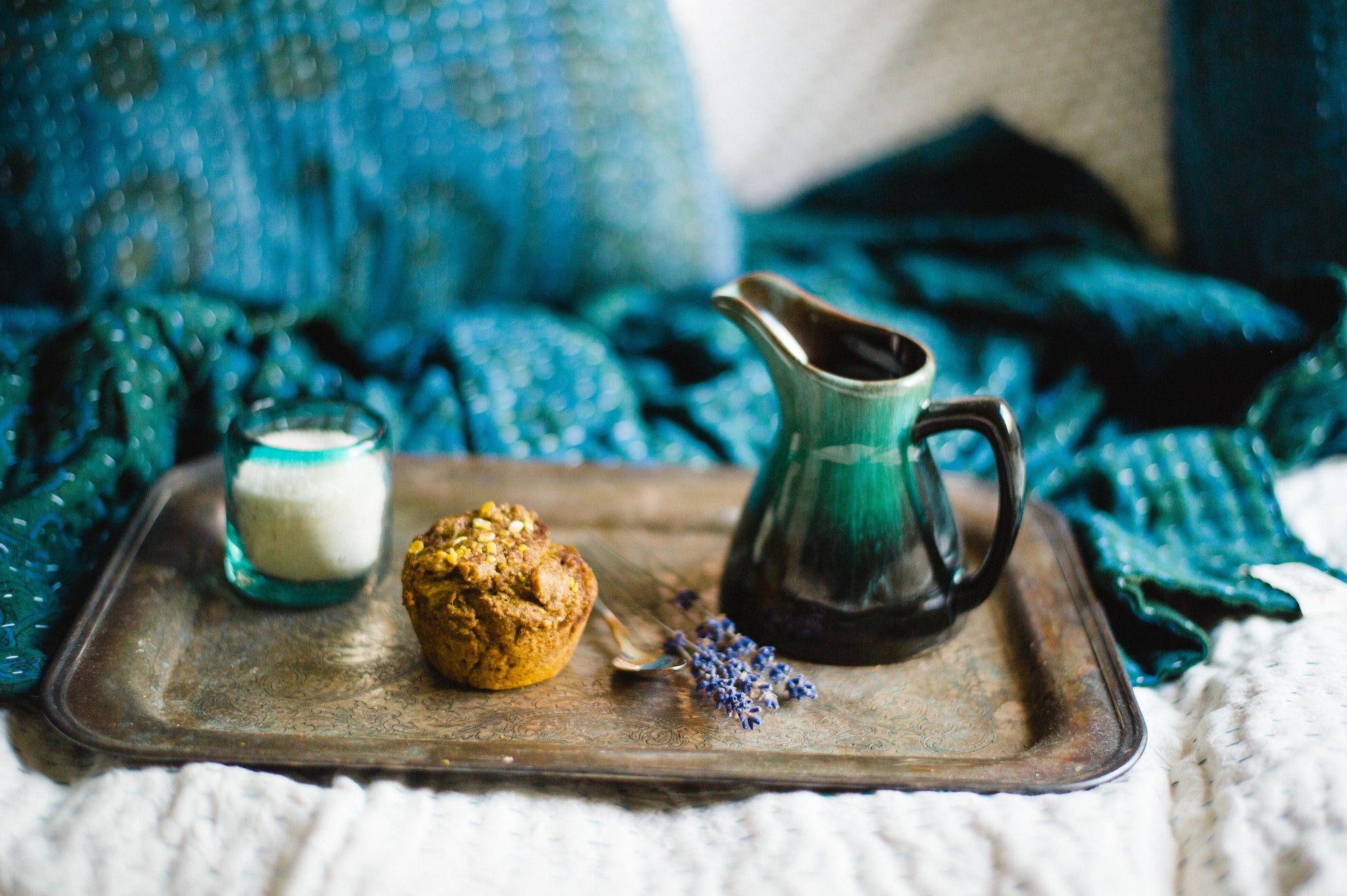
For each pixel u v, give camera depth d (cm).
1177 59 89
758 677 59
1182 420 85
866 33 100
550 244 89
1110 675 60
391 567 67
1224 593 67
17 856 51
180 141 76
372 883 50
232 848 52
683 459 79
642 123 88
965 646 64
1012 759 56
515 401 81
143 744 54
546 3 85
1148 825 54
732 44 103
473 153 84
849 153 102
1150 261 95
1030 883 51
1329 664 61
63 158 74
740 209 106
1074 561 68
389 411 80
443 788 55
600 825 54
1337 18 83
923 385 58
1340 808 52
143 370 72
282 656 61
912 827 53
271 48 78
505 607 57
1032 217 103
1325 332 79
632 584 67
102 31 74
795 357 58
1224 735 58
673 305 92
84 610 60
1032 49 97
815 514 60
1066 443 83
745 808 55
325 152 80
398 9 81
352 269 84
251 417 64
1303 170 84
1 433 68
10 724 57
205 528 68
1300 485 80
